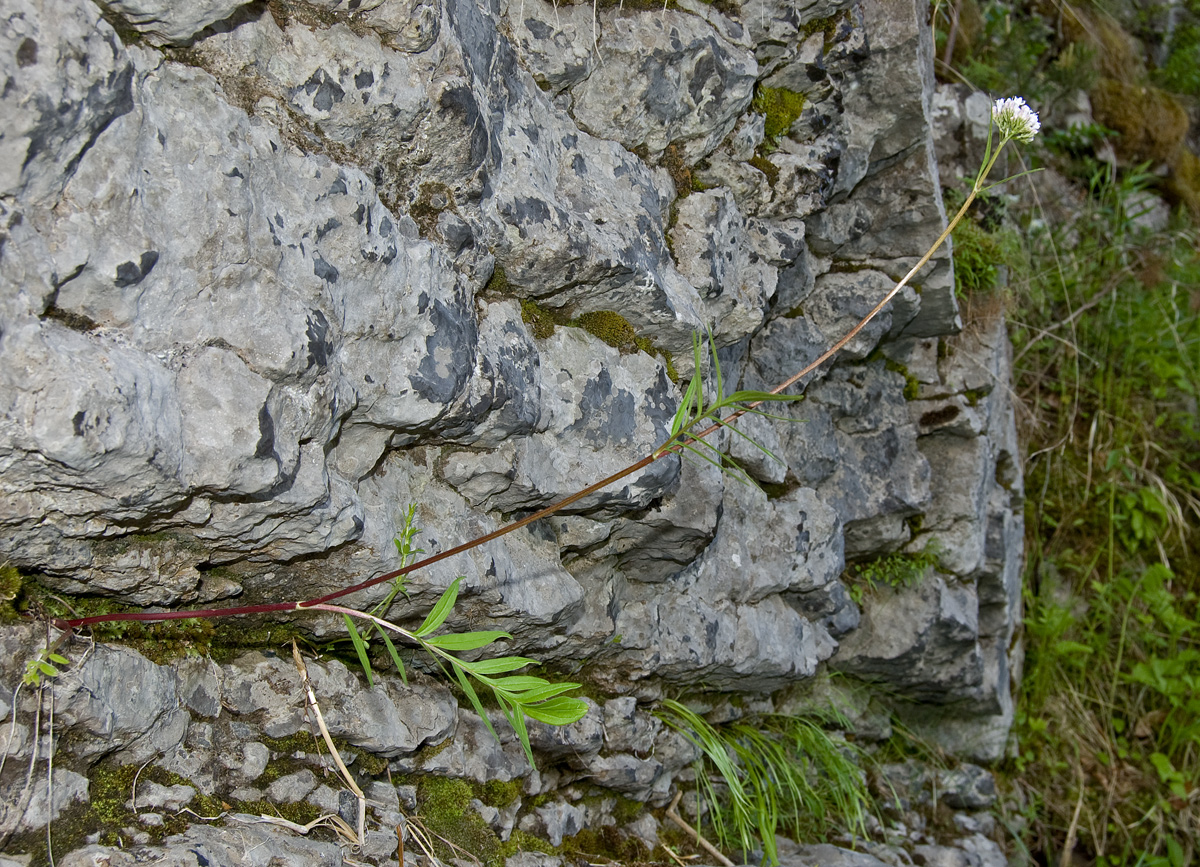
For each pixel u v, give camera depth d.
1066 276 4.39
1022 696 4.04
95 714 1.42
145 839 1.45
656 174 2.36
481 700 2.18
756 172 2.57
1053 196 4.54
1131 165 4.88
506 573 1.98
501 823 2.13
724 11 2.42
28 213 1.24
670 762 2.61
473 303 1.89
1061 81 4.63
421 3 1.64
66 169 1.26
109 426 1.25
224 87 1.52
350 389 1.63
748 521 2.73
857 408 3.14
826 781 3.10
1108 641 4.27
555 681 2.36
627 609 2.42
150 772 1.53
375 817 1.83
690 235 2.41
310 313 1.54
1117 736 4.17
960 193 3.50
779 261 2.67
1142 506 4.48
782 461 2.78
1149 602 4.25
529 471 1.98
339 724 1.81
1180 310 4.73
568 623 2.20
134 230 1.33
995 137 3.53
